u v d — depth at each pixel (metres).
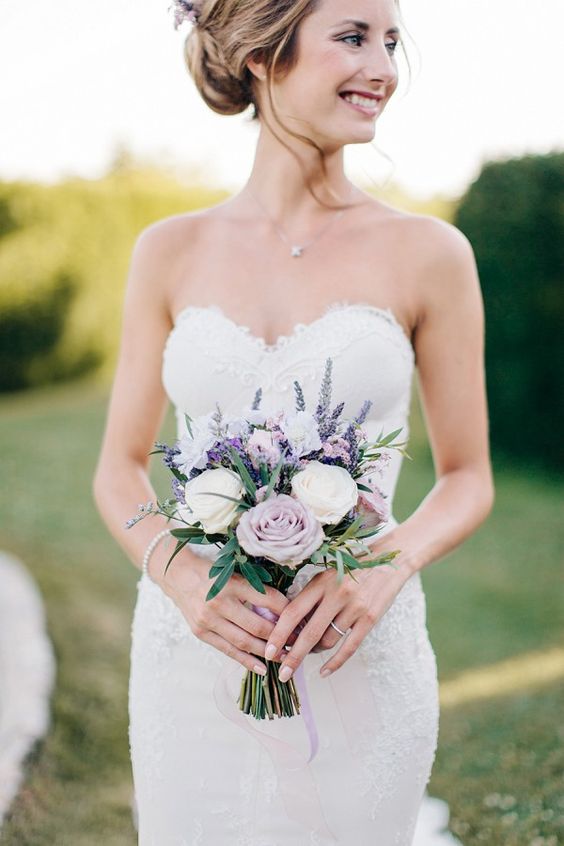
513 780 3.75
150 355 2.50
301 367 2.28
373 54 2.18
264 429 1.89
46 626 5.43
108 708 4.46
